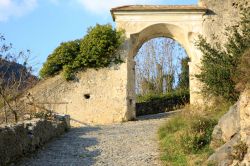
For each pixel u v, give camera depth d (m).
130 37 22.05
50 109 19.92
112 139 14.45
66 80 21.44
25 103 18.94
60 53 21.55
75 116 21.08
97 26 21.84
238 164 8.81
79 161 11.09
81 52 21.56
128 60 21.73
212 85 16.36
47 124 13.73
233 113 10.58
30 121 12.44
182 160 10.80
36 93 20.95
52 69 21.66
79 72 21.56
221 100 16.31
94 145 13.31
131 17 22.23
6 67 16.00
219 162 9.55
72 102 21.22
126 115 21.08
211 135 11.59
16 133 10.34
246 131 9.13
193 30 22.14
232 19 22.06
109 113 21.17
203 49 18.88
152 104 27.59
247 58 9.64
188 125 12.95
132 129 16.88
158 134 14.60
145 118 22.47
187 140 11.66
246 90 9.33
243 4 21.98
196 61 21.83
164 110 27.84
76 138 14.73
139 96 32.06
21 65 16.52
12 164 9.78
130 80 21.86
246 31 15.83
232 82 15.79
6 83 16.28
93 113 21.17
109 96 21.31
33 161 10.75
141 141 13.87
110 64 21.62
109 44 21.58
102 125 19.64
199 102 20.30
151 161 11.12
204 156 10.56
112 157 11.64
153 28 22.50
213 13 22.25
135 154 11.98
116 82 21.44
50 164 10.60
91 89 21.38
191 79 21.55
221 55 16.69
